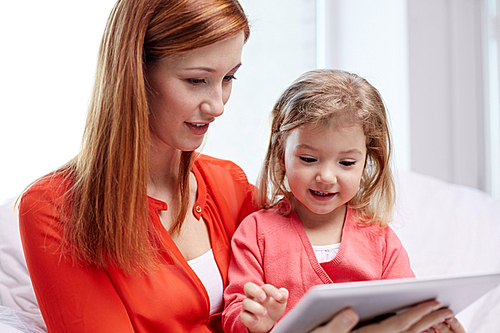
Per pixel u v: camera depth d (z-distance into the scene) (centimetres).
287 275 92
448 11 248
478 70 254
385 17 236
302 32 226
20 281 115
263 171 106
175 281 82
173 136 80
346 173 89
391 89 237
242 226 99
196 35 72
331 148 87
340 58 237
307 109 89
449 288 62
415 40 242
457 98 251
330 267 92
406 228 153
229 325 82
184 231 90
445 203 168
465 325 118
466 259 142
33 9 164
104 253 77
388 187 102
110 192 76
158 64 75
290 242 95
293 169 90
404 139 236
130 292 78
